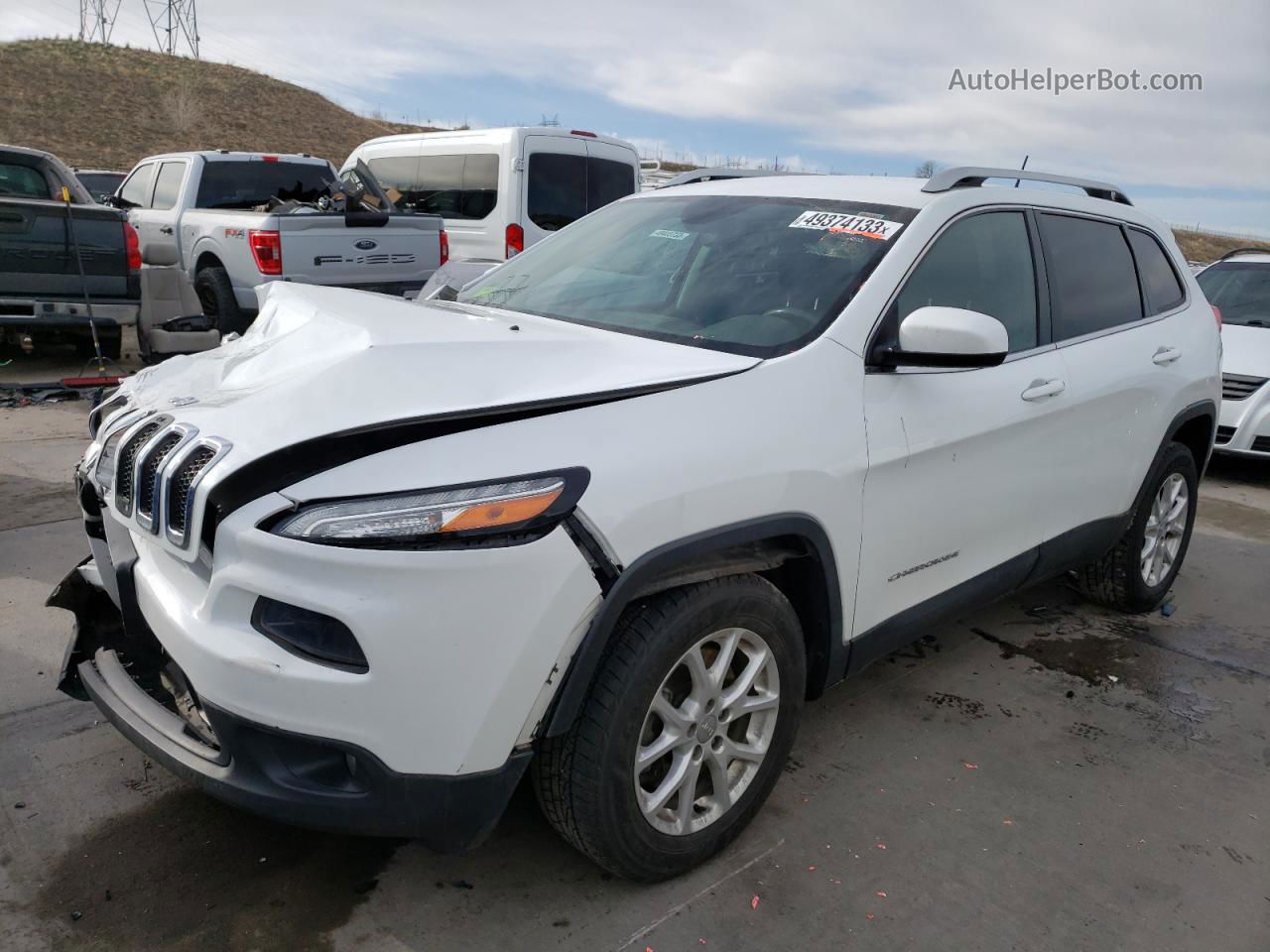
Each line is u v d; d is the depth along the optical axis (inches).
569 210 392.2
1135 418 157.4
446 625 77.4
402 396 84.7
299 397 85.7
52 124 1903.3
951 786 120.8
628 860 92.9
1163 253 175.8
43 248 320.8
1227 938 96.9
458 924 92.0
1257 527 249.6
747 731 104.0
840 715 137.5
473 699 79.3
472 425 83.5
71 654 106.0
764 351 105.5
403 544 76.3
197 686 82.2
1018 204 138.9
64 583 107.7
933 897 99.8
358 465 79.7
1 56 2161.7
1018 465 132.2
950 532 123.0
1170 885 104.6
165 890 94.6
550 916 93.6
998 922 97.0
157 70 2377.0
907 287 116.3
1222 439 293.1
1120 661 161.5
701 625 91.9
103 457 100.0
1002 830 112.3
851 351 107.8
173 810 106.3
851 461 104.4
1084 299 149.8
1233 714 145.5
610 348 103.6
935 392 116.0
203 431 86.0
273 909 92.7
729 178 148.9
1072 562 156.8
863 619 113.5
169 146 1959.9
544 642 81.0
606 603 83.6
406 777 79.6
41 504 204.1
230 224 355.9
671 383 94.2
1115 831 113.8
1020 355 133.3
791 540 102.3
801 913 96.1
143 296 354.3
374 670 76.6
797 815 112.3
